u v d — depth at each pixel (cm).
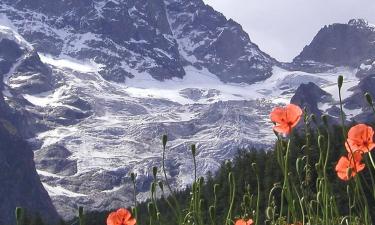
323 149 181
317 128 183
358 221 175
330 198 179
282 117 182
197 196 193
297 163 181
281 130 182
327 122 183
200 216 192
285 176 179
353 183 179
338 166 179
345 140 177
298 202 183
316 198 179
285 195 182
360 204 175
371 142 175
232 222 189
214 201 191
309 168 181
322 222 177
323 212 177
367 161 175
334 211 178
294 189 182
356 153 177
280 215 183
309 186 180
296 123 181
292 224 180
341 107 180
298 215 185
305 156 183
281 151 183
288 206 177
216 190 192
